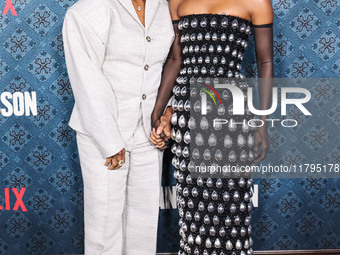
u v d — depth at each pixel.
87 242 1.68
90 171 1.62
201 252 1.55
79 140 1.64
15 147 2.06
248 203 1.55
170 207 2.12
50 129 2.05
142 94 1.61
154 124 1.66
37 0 1.96
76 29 1.49
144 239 1.77
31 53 1.99
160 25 1.62
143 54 1.58
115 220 1.68
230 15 1.50
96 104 1.49
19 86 2.02
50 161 2.08
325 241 2.15
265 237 2.16
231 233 1.52
